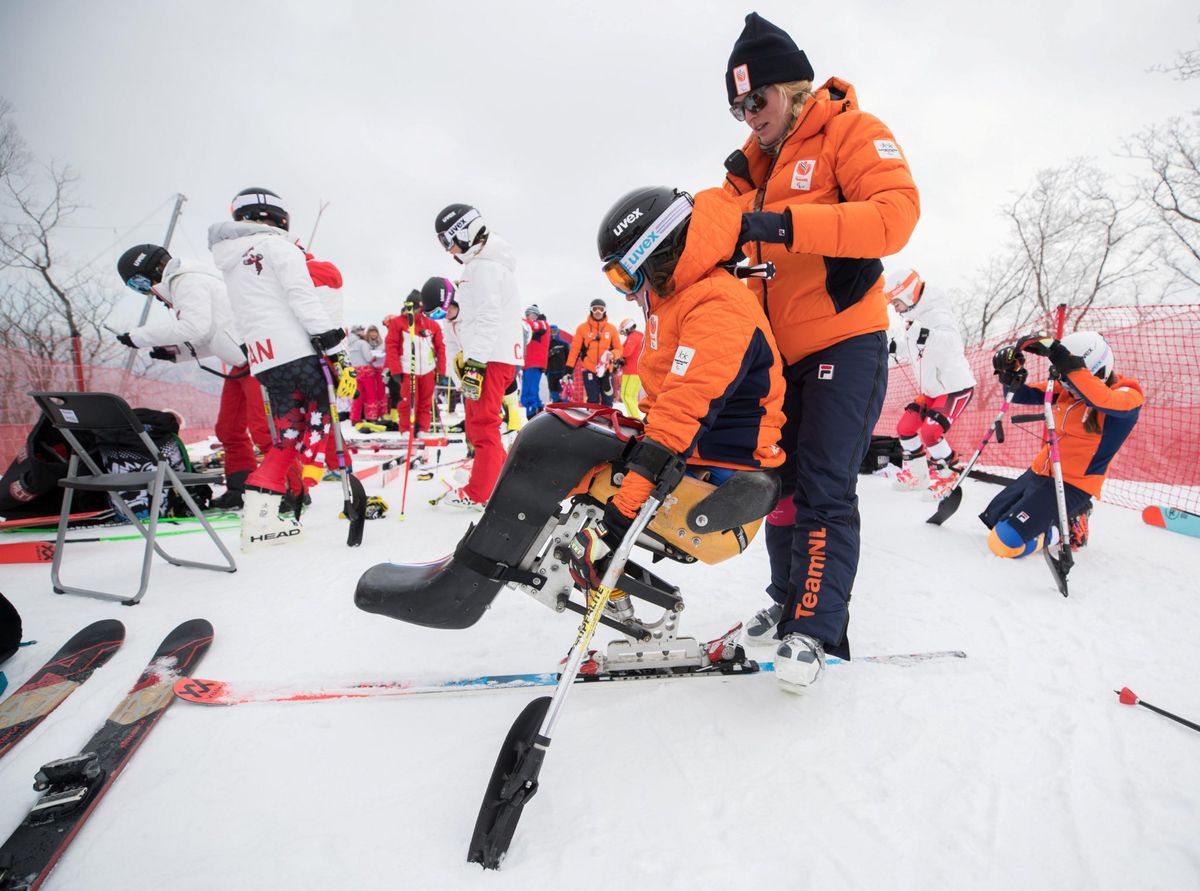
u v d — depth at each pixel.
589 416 1.52
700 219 1.47
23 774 1.37
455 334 5.92
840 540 1.72
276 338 3.15
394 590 1.59
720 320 1.41
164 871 1.11
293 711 1.63
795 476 1.98
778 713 1.66
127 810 1.26
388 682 1.76
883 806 1.30
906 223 1.54
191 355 4.09
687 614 2.42
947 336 4.81
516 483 1.47
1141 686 1.82
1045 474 3.18
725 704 1.70
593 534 1.61
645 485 1.35
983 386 8.23
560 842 1.19
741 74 1.70
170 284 3.66
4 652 1.83
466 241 3.68
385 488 5.19
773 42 1.67
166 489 3.88
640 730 1.57
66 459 3.57
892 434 8.14
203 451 6.75
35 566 2.91
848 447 1.73
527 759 1.15
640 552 3.28
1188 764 1.45
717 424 1.59
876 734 1.57
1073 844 1.20
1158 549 3.36
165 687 1.70
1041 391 3.46
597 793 1.34
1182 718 1.62
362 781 1.37
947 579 2.84
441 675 1.82
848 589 1.72
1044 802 1.32
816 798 1.33
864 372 1.75
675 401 1.35
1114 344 5.89
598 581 1.58
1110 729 1.59
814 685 1.81
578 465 1.46
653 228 1.42
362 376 10.54
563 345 13.49
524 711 1.25
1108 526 3.94
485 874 1.11
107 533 3.52
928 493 4.66
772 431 1.63
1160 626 2.28
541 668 1.90
